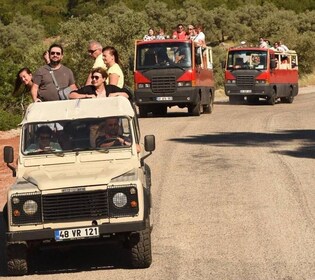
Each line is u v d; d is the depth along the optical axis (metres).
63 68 32.84
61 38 116.06
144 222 23.16
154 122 71.06
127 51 114.12
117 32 116.56
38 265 25.31
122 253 26.23
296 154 46.59
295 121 69.06
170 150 49.53
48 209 23.14
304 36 178.38
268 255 24.73
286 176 38.97
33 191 23.17
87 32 114.31
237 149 49.25
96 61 35.34
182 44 75.38
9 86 76.25
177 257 24.97
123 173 23.98
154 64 75.31
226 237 27.39
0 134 63.53
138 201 23.11
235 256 24.77
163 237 27.81
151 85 75.19
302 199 33.47
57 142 25.52
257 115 77.12
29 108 26.64
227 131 60.75
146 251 23.45
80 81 110.62
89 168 24.69
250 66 97.44
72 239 23.09
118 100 26.66
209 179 38.81
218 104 103.56
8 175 43.00
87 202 23.11
